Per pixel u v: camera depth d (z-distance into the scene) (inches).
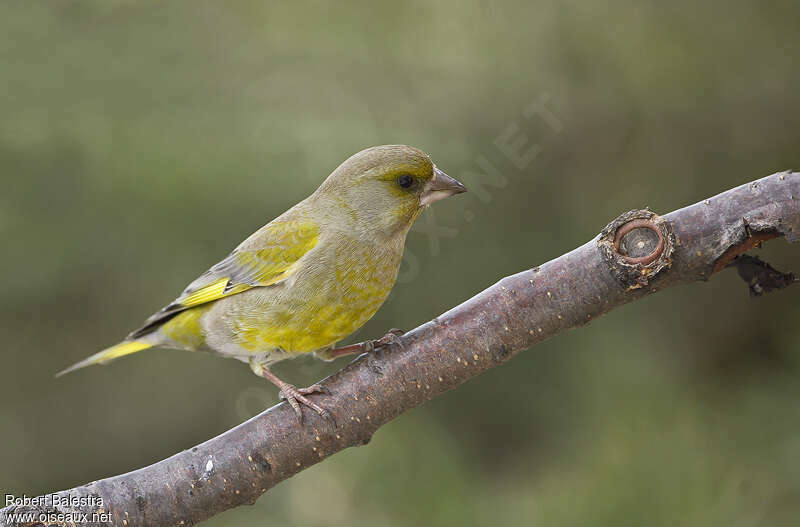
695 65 483.2
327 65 526.9
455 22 520.4
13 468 553.3
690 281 263.9
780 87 483.2
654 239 258.1
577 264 269.6
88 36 530.3
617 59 492.7
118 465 561.3
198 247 502.9
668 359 494.3
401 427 474.9
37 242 503.8
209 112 513.7
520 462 487.8
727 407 446.6
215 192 486.9
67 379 559.2
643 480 414.0
